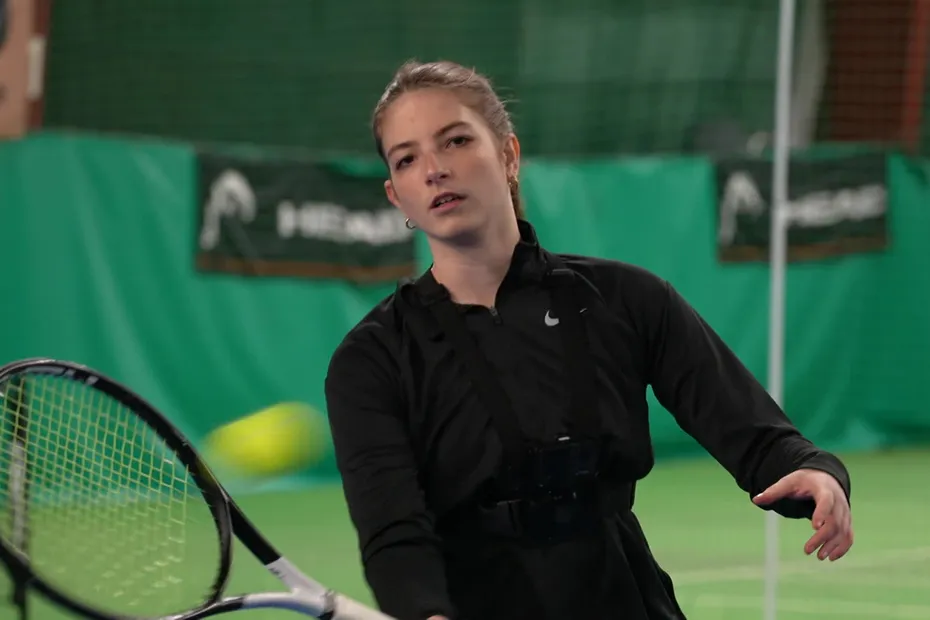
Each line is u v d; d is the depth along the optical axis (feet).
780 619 43.39
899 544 56.70
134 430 22.35
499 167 20.26
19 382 20.44
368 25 93.91
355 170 74.38
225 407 70.13
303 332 72.64
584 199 81.05
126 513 22.36
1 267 63.36
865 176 91.15
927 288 92.68
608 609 19.63
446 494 19.99
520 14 97.96
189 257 69.00
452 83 20.20
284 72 91.81
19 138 63.82
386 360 20.07
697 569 51.06
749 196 86.43
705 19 101.60
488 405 19.75
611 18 99.96
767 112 104.06
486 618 19.72
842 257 89.92
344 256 73.97
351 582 48.57
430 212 19.88
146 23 87.76
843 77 106.11
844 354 90.33
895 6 105.29
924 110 105.60
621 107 100.42
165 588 21.90
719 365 20.31
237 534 20.76
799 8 105.09
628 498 20.40
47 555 21.25
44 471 21.52
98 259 66.08
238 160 70.64
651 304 20.43
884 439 92.07
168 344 68.28
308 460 70.79
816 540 18.22
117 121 87.35
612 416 19.97
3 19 62.80
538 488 19.66
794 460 19.26
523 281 20.24
